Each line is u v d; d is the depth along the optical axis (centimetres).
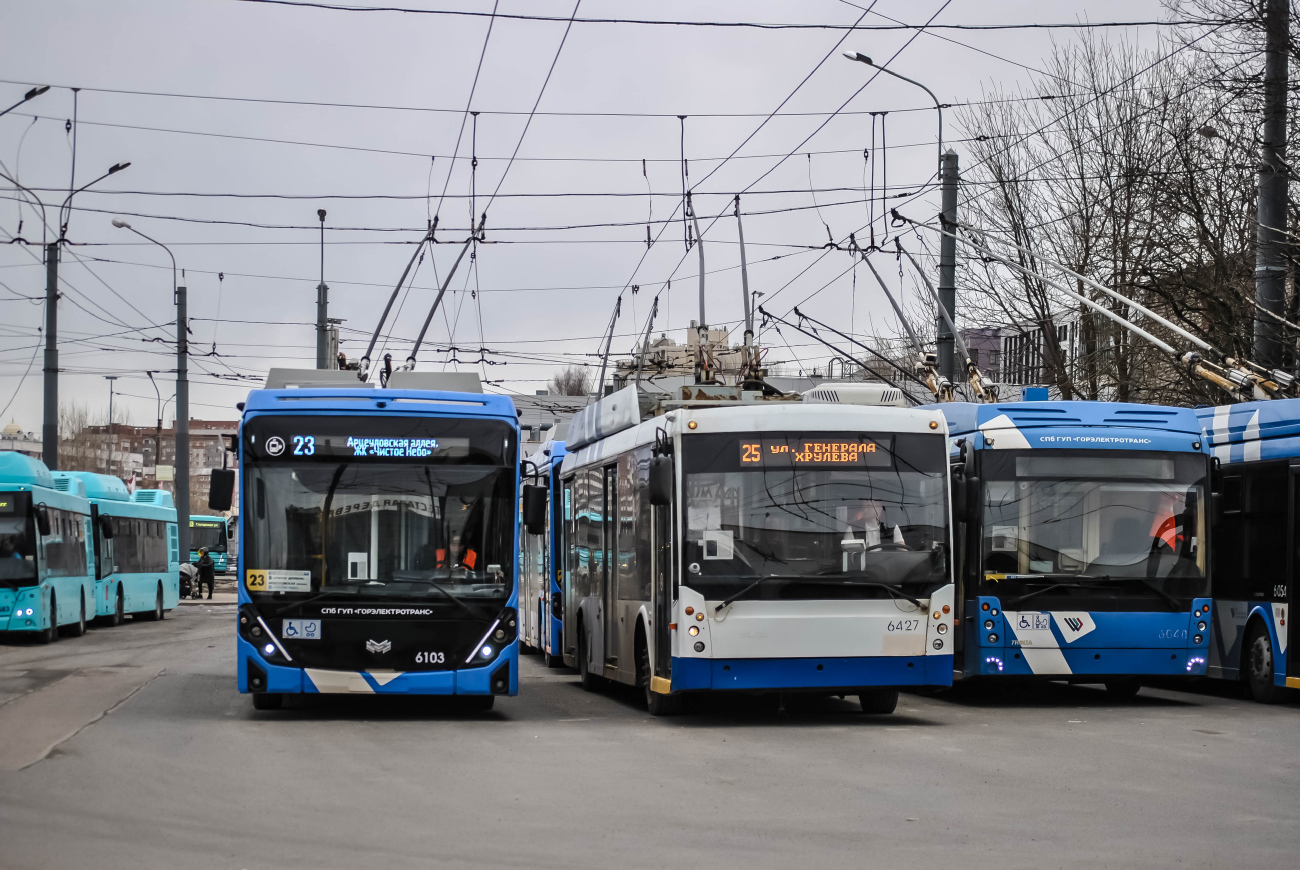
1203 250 2642
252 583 1396
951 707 1641
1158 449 1628
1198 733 1340
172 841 764
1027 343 3425
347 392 1449
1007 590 1591
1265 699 1647
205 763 1070
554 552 2261
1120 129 3048
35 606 2761
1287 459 1606
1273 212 1973
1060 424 1633
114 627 3584
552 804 905
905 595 1404
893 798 936
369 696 1703
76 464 9856
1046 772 1061
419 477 1438
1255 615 1661
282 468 1423
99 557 3406
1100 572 1596
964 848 767
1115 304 2995
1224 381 1867
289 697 1672
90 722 1338
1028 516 1605
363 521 1420
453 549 1427
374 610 1399
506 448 1459
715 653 1371
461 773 1041
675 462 1408
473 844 768
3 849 733
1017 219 3192
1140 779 1026
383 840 776
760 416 1420
